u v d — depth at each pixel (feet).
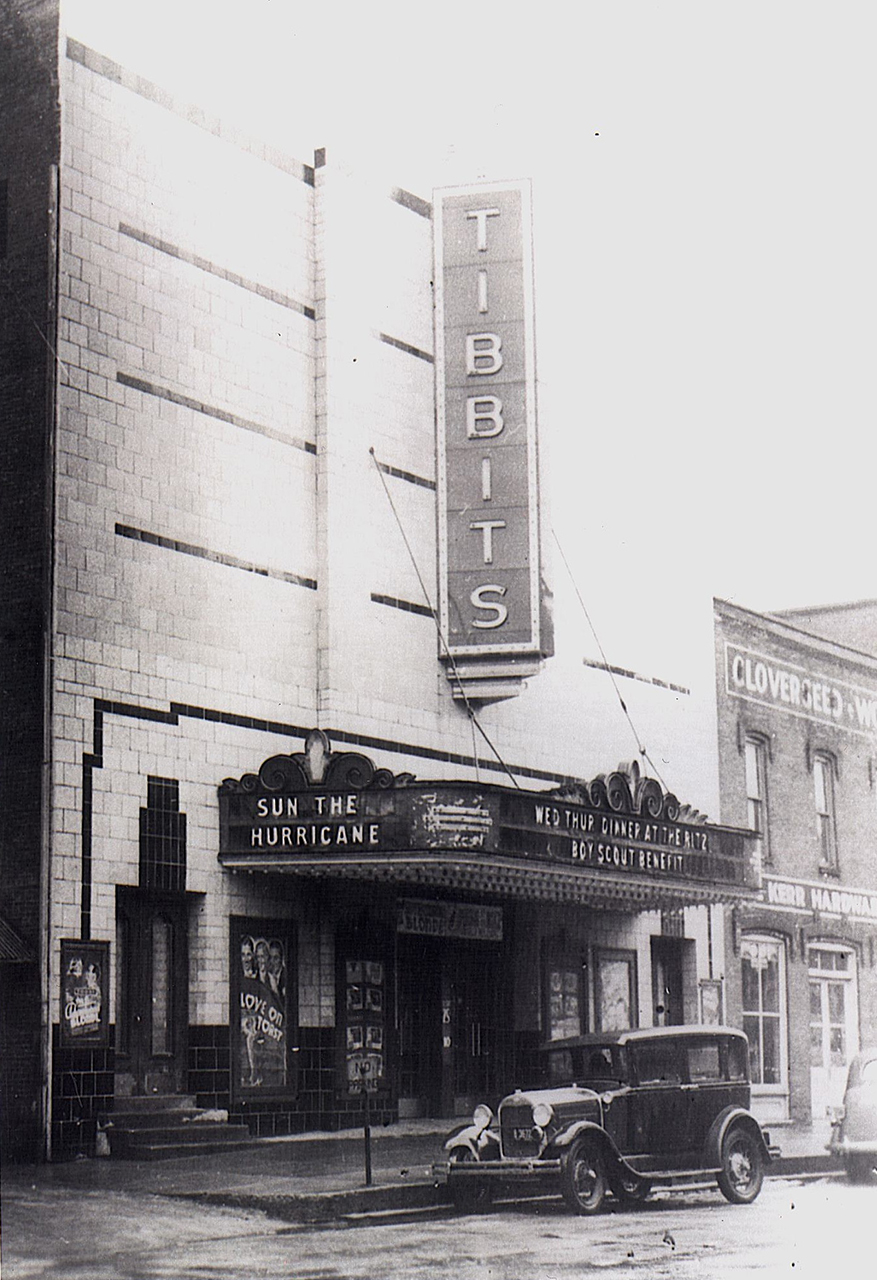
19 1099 66.08
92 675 70.18
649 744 107.34
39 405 69.82
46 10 72.49
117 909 71.51
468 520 87.04
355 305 85.66
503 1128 63.41
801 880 124.16
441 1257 51.44
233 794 75.61
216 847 75.46
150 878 71.77
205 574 76.18
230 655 77.00
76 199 71.87
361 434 85.05
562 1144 61.98
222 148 79.71
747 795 119.55
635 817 86.17
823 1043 125.49
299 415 82.64
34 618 68.64
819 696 130.72
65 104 71.77
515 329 87.51
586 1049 66.03
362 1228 57.36
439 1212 62.39
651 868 86.69
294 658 80.53
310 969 79.15
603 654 103.96
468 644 86.43
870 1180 78.54
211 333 78.02
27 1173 62.59
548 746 97.30
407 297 89.25
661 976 107.04
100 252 72.79
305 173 84.69
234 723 76.79
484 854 74.95
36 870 67.15
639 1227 59.62
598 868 82.64
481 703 91.71
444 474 87.45
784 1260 52.42
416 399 89.10
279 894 78.18
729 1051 68.59
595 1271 49.32
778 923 120.16
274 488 80.59
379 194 87.92
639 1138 64.69
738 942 114.83
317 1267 48.93
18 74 72.90
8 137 72.59
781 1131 102.73
